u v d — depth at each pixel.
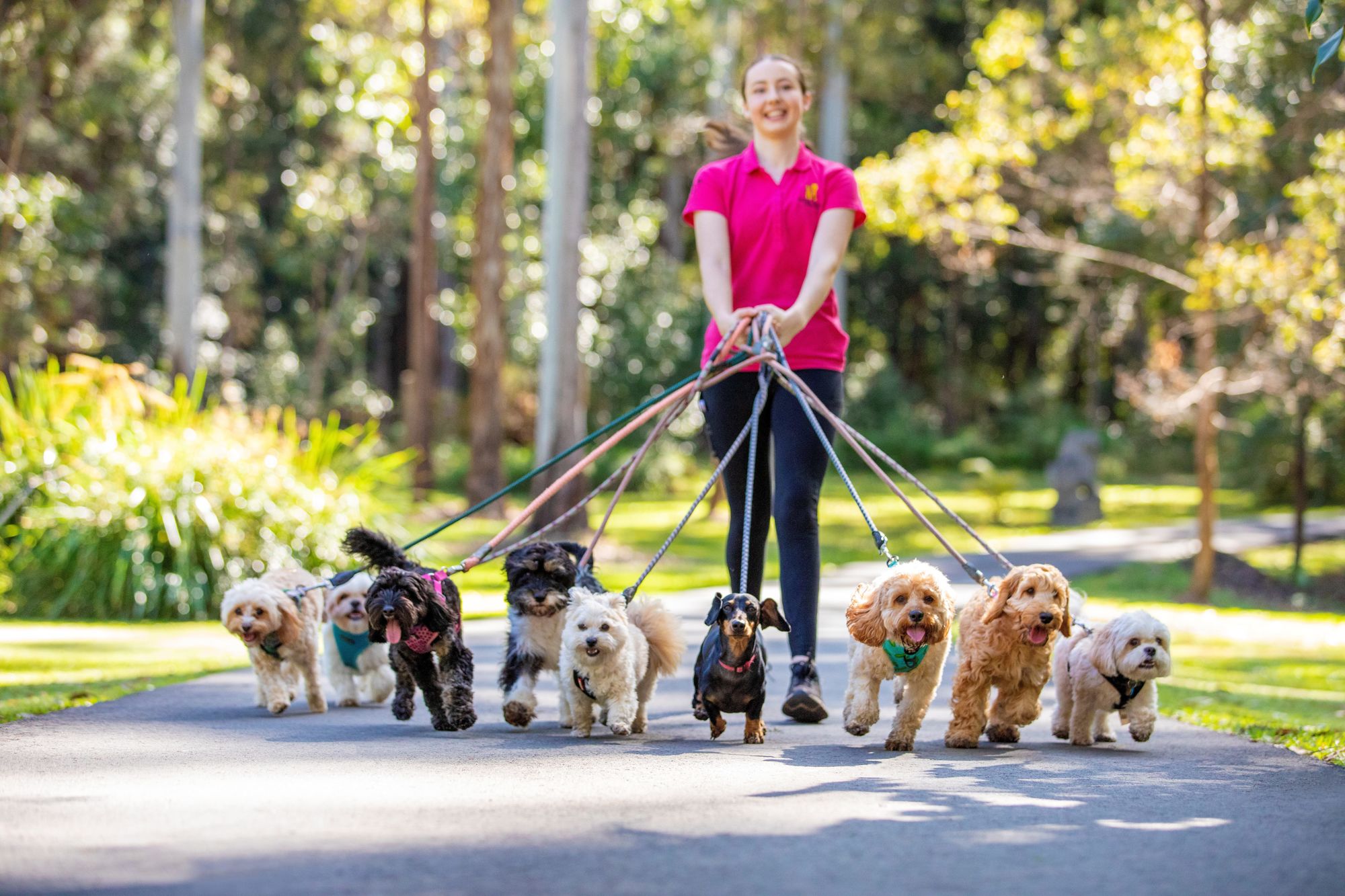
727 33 34.03
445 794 4.52
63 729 6.25
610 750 5.54
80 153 30.44
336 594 7.21
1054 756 5.70
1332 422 27.52
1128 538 28.20
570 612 5.96
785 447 6.64
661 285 35.66
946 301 52.78
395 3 31.50
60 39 28.06
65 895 3.26
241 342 41.03
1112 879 3.54
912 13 31.59
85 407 15.81
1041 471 47.19
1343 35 5.39
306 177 39.12
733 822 4.12
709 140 7.66
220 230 38.56
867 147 42.28
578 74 21.56
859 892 3.38
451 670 6.27
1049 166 19.61
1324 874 3.61
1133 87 18.00
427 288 31.11
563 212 21.67
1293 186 16.03
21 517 14.77
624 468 6.68
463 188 36.47
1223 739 6.45
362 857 3.65
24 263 27.72
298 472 15.69
